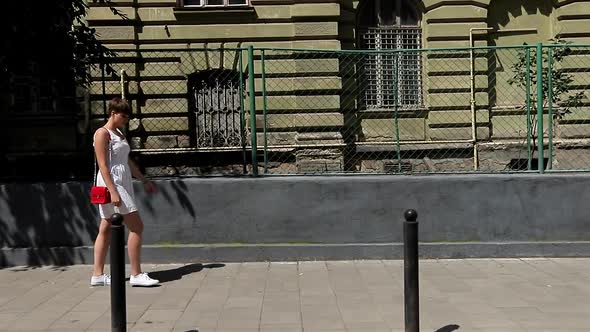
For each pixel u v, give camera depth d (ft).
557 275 22.84
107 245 22.16
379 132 36.01
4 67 27.99
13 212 25.46
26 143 42.47
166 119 37.86
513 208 25.88
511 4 44.80
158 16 41.68
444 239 25.84
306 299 19.98
